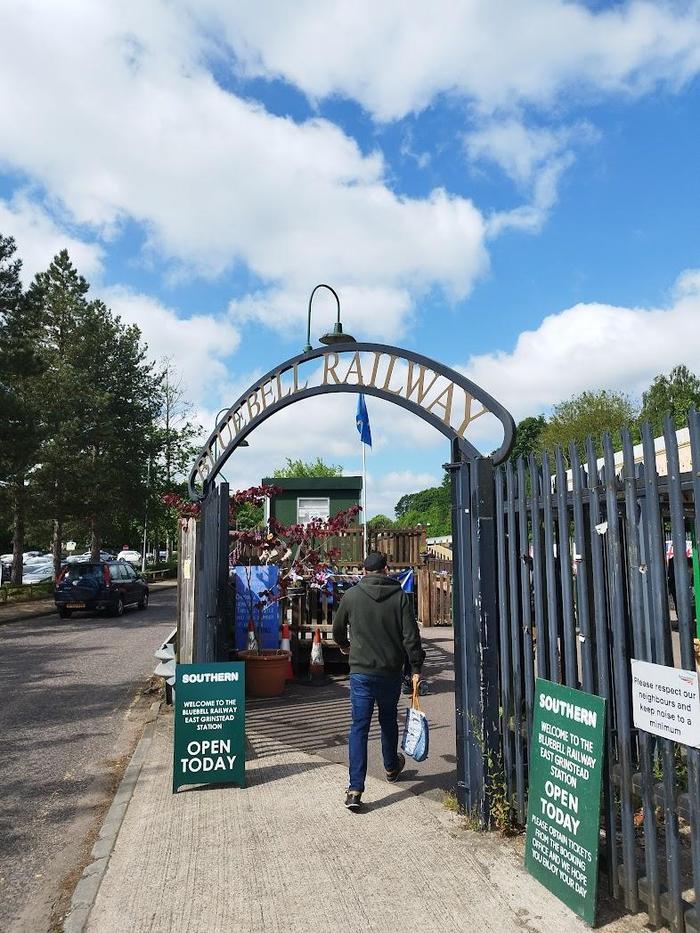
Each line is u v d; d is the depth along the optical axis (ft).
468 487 15.89
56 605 66.59
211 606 24.35
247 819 15.71
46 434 78.48
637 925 11.05
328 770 19.19
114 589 68.13
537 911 11.58
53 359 104.63
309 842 14.40
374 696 16.69
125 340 117.19
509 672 14.83
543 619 13.57
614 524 11.62
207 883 12.76
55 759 22.09
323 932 11.07
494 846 14.07
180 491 125.49
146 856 13.94
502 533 15.07
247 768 19.47
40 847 15.56
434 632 49.75
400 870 13.08
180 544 28.68
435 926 11.16
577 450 12.51
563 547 12.87
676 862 10.41
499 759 15.02
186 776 17.72
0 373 73.87
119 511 114.93
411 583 38.68
